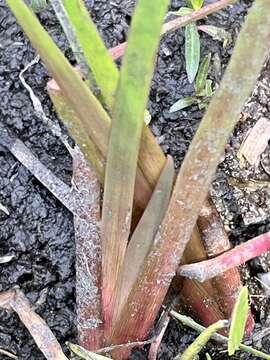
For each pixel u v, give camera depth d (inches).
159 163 5.1
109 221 5.3
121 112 4.2
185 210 4.8
